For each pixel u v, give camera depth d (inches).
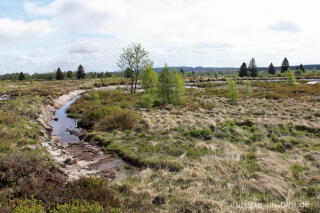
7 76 3727.9
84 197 178.4
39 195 177.6
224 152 319.6
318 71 4111.7
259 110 683.4
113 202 178.2
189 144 359.6
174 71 847.7
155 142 373.7
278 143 347.6
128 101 959.6
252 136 388.2
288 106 765.9
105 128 481.4
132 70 1226.0
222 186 228.2
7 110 577.9
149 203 191.5
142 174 262.5
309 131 415.8
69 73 4023.1
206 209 185.8
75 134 482.3
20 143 340.2
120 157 336.5
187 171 263.3
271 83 1866.4
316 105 775.7
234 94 925.2
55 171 254.5
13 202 160.4
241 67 3794.3
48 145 375.9
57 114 743.1
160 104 845.8
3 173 211.6
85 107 796.0
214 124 446.9
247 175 246.5
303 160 284.5
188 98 1021.8
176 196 205.8
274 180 231.6
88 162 318.0
